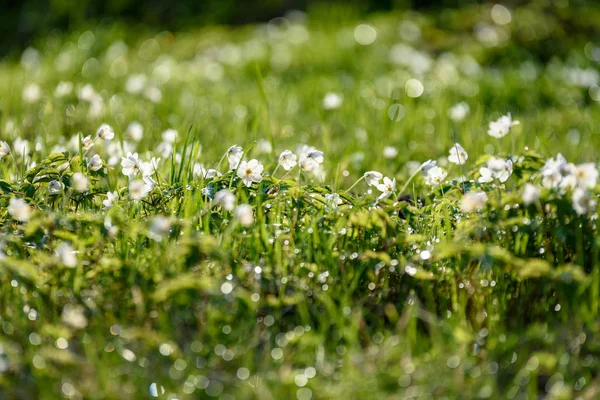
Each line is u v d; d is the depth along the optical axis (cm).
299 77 864
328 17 1180
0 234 296
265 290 282
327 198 326
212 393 233
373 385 233
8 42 1201
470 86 780
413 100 712
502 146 539
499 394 239
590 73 819
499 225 289
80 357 249
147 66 888
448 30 1033
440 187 346
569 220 297
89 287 282
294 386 234
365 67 884
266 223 322
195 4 1285
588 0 1124
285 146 536
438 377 237
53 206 333
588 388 241
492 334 266
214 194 324
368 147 532
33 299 274
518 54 937
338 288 285
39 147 425
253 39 1055
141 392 232
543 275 274
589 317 264
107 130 363
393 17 1102
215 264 290
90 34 986
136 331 250
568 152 536
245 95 737
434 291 292
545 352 257
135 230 285
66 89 551
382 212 298
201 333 259
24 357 243
